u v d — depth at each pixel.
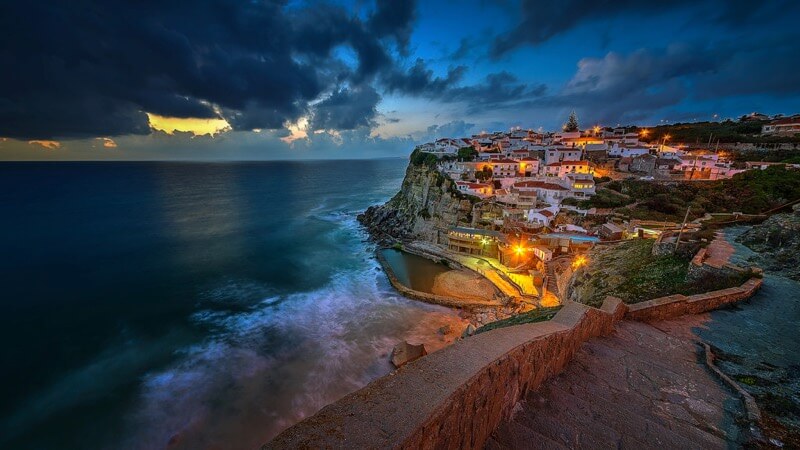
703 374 7.58
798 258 15.40
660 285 16.09
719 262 15.66
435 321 33.59
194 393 23.91
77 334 31.62
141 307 36.91
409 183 81.56
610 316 9.96
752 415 5.93
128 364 27.17
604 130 100.44
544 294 37.41
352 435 2.74
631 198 54.28
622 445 4.96
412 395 3.36
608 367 7.52
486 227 58.91
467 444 3.91
